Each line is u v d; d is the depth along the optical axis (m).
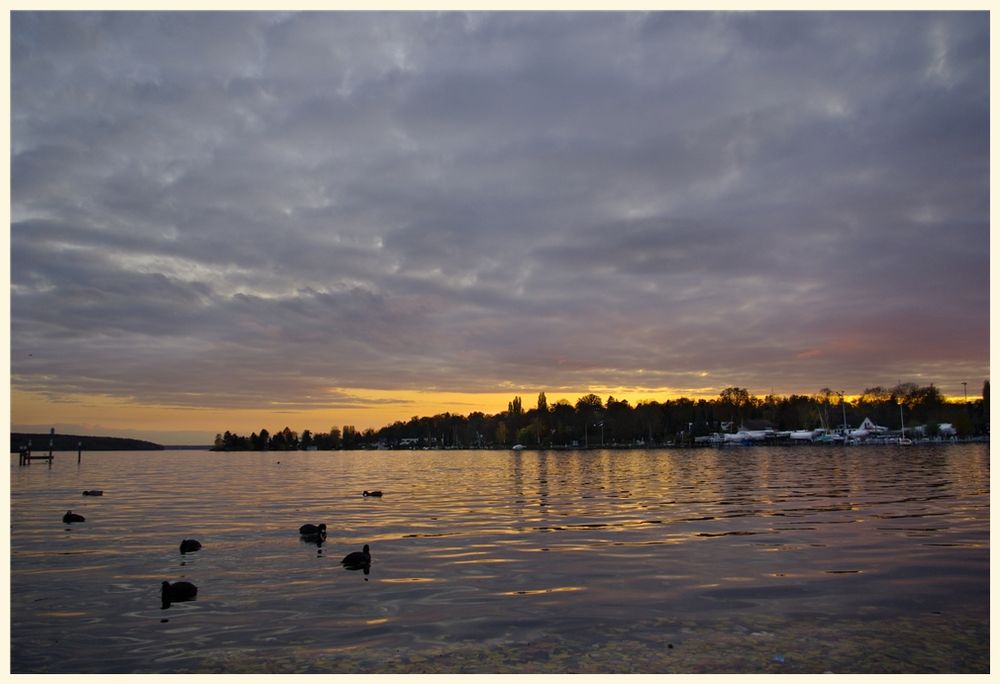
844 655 13.72
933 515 33.16
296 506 43.94
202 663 13.70
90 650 14.48
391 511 40.09
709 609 16.78
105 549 26.44
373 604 17.64
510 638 14.89
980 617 15.95
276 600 18.14
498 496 50.81
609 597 18.05
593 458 159.75
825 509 36.59
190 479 80.25
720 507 39.22
